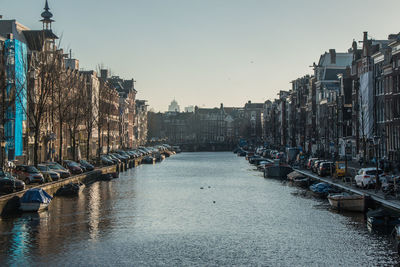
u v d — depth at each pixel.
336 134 98.00
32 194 44.12
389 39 86.69
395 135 71.06
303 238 36.53
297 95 142.00
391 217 38.12
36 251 33.00
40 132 72.12
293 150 103.38
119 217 45.12
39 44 71.31
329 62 117.94
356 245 34.16
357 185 52.91
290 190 65.06
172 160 152.88
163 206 51.78
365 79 82.12
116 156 105.81
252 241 36.06
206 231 39.47
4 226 39.81
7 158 60.97
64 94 75.38
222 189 67.44
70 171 67.94
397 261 30.47
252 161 127.56
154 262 31.00
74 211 47.44
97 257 31.92
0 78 49.91
